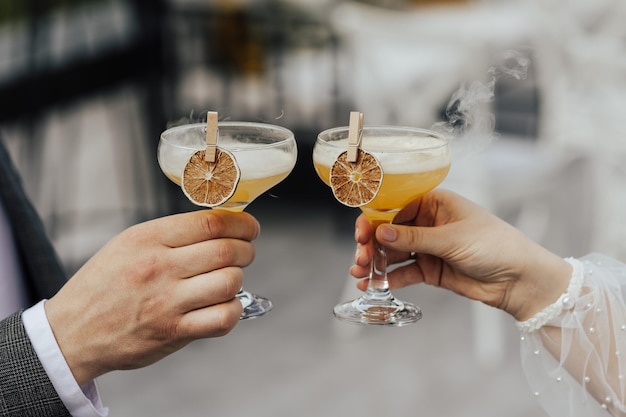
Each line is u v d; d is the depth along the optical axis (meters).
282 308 3.12
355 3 3.11
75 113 3.86
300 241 3.63
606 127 2.83
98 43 3.33
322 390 2.64
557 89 2.92
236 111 3.67
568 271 1.28
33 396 1.04
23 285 1.32
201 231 1.04
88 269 1.05
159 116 3.53
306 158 3.87
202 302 1.03
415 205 1.35
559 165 2.91
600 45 2.84
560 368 1.29
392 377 2.72
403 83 3.01
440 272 1.39
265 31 3.61
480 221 1.29
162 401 2.58
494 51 2.84
